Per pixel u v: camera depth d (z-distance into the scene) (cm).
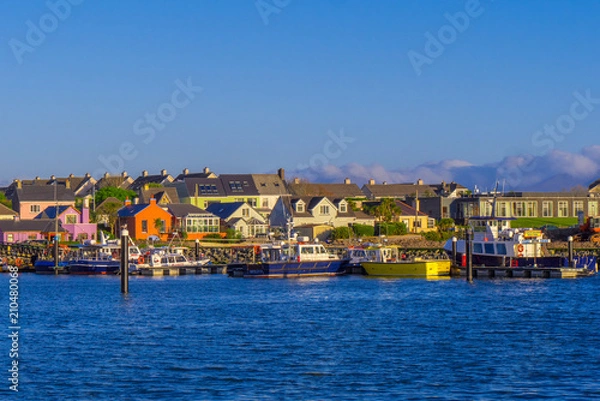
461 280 10138
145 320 6831
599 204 16838
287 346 5528
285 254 10969
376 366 4888
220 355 5244
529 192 16512
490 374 4669
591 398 4172
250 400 4212
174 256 12000
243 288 9531
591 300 7881
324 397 4253
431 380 4553
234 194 18325
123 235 8869
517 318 6706
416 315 6944
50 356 5275
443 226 15538
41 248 13712
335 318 6825
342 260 11056
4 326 6575
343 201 16812
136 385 4516
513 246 10406
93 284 10356
